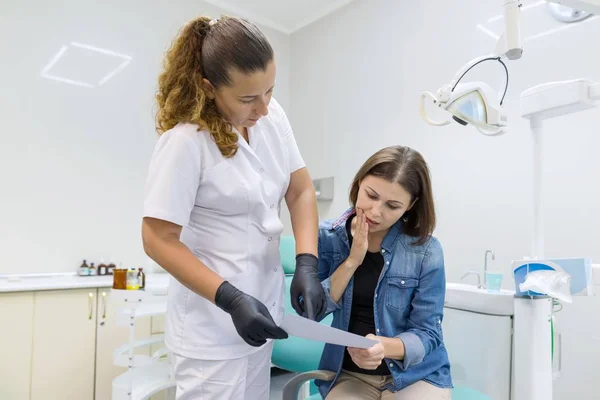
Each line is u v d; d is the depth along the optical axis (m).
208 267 0.95
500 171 2.36
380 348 0.97
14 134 2.51
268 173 1.09
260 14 3.60
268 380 1.19
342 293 1.17
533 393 1.21
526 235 2.24
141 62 3.03
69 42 2.73
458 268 2.53
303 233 1.12
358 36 3.24
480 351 1.38
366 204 1.10
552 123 2.20
